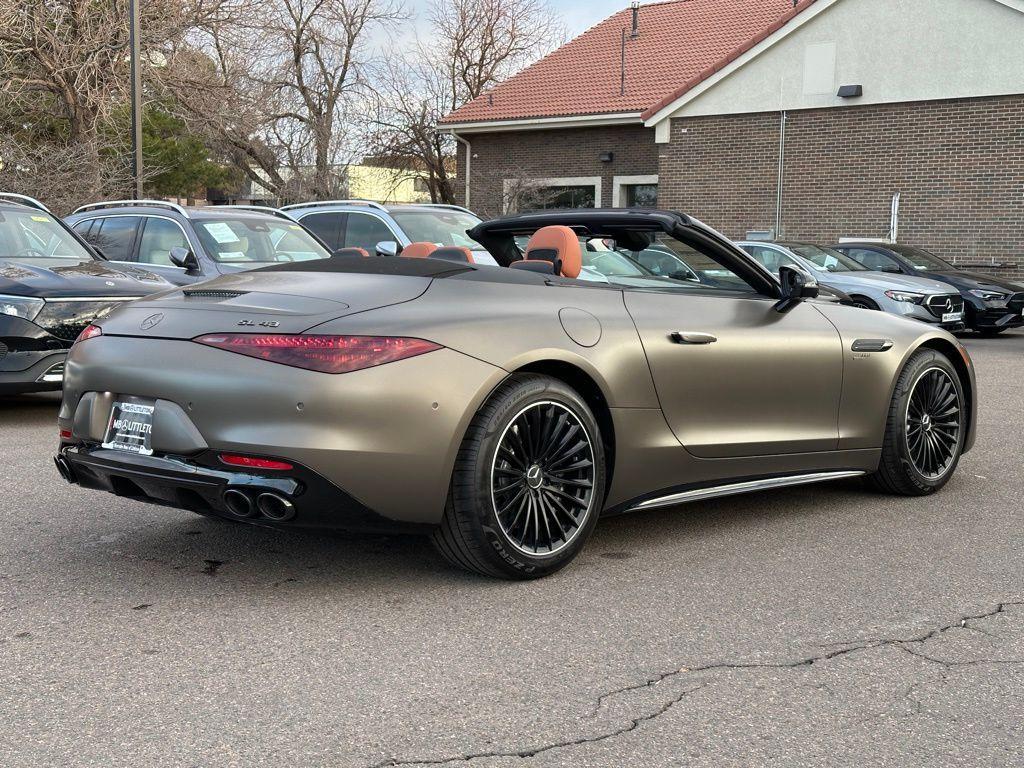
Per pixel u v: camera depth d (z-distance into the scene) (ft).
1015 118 63.82
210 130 82.89
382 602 11.44
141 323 11.96
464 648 10.11
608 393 12.66
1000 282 50.72
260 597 11.59
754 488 14.65
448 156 111.96
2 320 21.35
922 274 50.60
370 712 8.66
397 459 10.85
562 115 86.38
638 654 9.99
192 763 7.75
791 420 14.96
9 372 21.44
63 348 22.03
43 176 64.03
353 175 108.37
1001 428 24.00
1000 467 19.53
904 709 8.81
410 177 113.60
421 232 37.68
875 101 68.49
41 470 18.19
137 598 11.52
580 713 8.67
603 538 14.28
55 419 24.02
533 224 15.62
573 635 10.49
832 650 10.14
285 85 96.48
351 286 11.97
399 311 11.41
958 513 15.90
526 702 8.88
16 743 8.05
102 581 12.10
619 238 14.99
